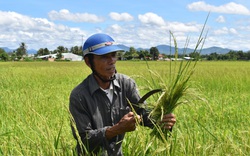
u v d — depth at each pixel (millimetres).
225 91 12945
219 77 17297
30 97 7965
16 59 120125
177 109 7211
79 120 3531
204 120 6598
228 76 17406
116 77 3676
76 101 3547
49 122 5863
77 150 3719
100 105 3582
